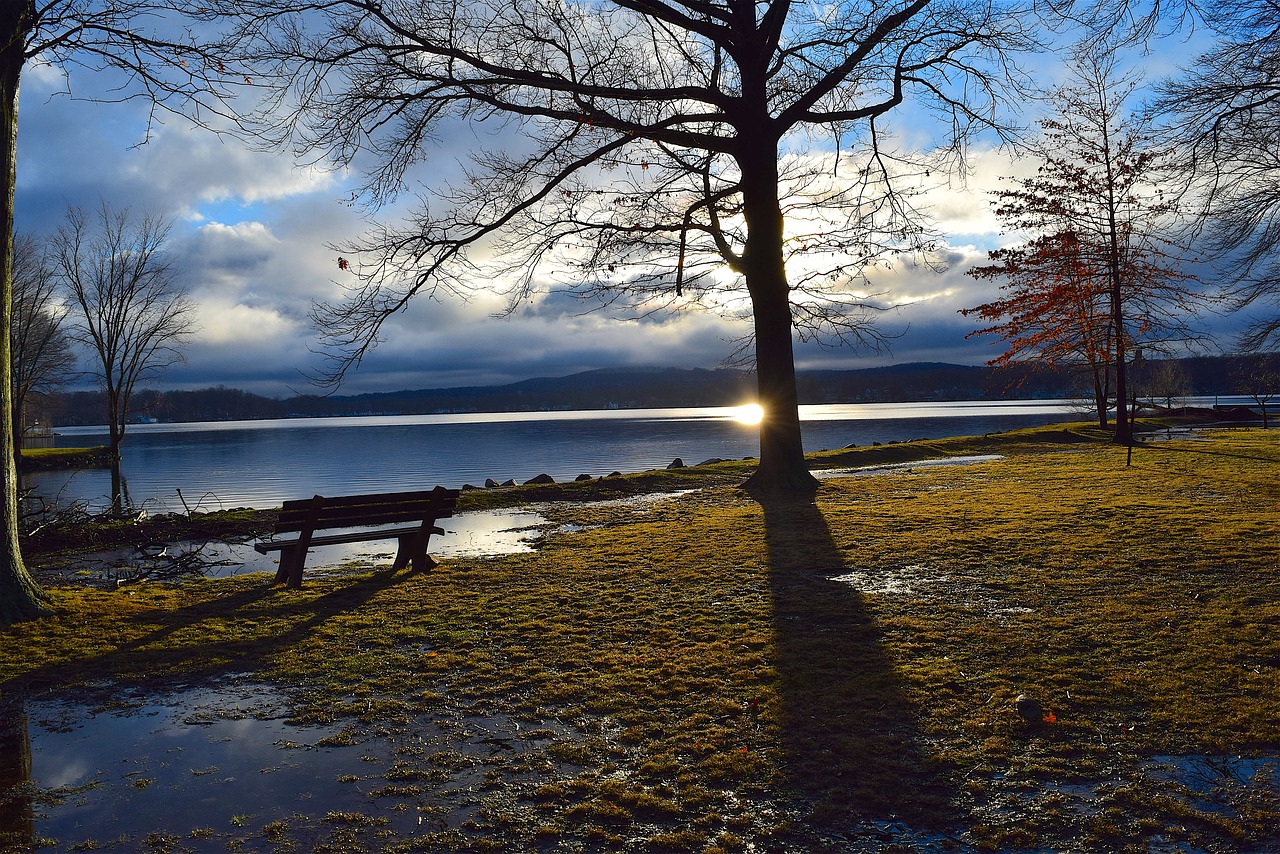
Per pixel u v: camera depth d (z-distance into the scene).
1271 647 5.55
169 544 13.15
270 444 66.56
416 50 13.41
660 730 4.73
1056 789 3.91
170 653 6.47
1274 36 11.49
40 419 63.66
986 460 23.20
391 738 4.75
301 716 5.12
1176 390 66.44
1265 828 3.49
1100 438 30.92
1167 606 6.68
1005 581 7.81
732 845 3.50
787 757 4.32
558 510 15.65
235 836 3.66
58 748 4.71
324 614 7.65
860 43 13.92
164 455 50.84
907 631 6.39
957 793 3.90
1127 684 5.09
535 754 4.48
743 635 6.48
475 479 30.61
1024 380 30.56
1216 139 12.37
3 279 7.55
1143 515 11.17
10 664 6.25
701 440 57.19
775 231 15.15
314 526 9.06
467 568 9.76
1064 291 27.62
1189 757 4.17
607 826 3.70
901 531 10.78
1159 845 3.41
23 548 12.62
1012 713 4.76
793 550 9.85
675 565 9.36
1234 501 12.34
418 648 6.51
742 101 14.10
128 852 3.54
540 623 7.12
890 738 4.49
